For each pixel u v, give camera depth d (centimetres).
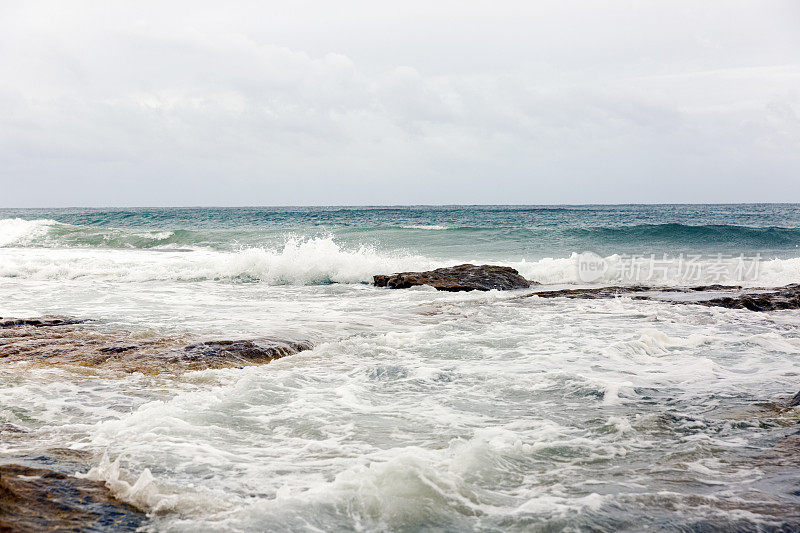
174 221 5394
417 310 1177
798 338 885
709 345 846
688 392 606
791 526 313
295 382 639
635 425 492
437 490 349
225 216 6625
